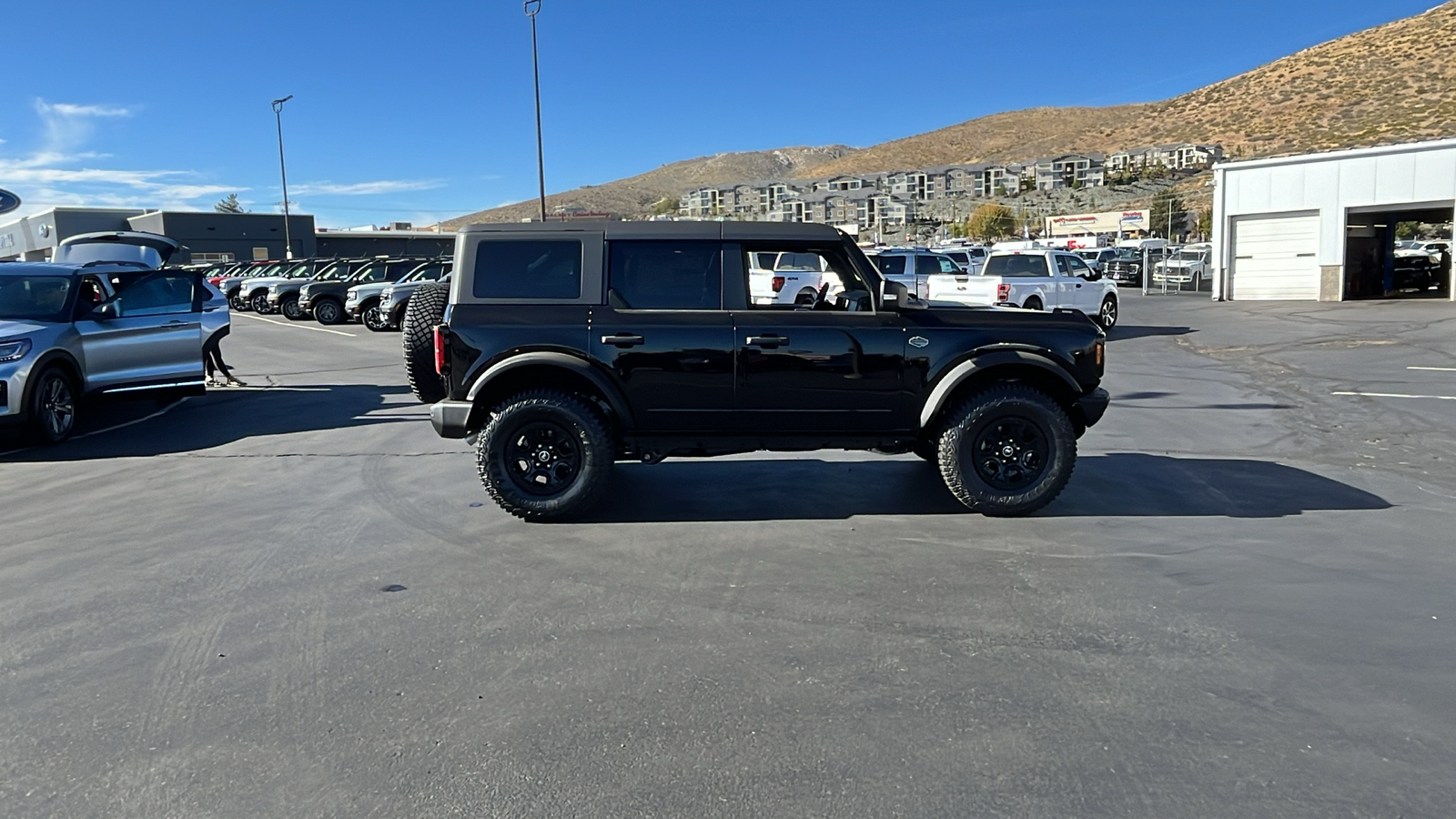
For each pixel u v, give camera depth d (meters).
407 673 3.95
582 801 3.01
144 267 11.93
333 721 3.55
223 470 8.12
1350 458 8.16
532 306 6.22
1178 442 8.87
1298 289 26.73
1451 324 19.03
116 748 3.36
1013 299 20.03
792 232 6.31
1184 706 3.59
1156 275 39.69
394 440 9.41
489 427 6.14
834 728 3.45
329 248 72.56
